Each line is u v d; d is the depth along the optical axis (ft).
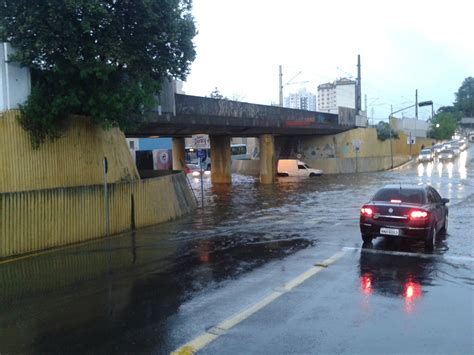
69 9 37.83
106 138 52.16
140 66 45.39
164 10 44.27
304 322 21.89
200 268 33.45
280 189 110.42
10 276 31.68
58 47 39.91
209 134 130.11
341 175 159.12
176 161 142.82
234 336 20.26
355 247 40.63
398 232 38.81
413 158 238.48
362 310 23.59
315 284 28.66
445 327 21.08
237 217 63.41
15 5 38.70
